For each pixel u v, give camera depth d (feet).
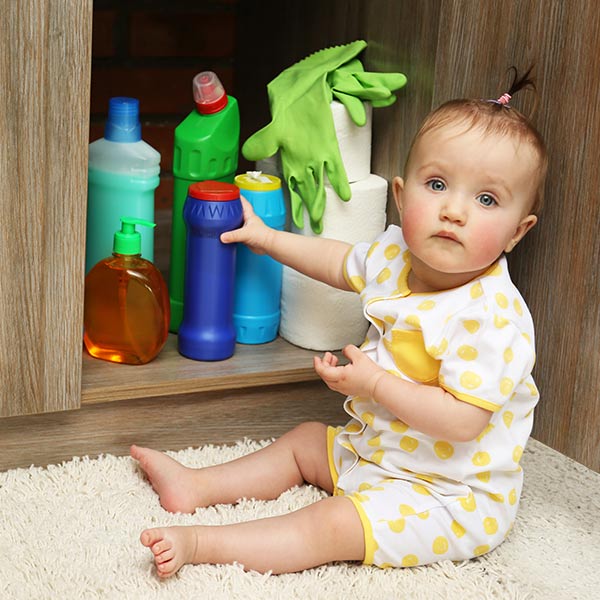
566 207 3.77
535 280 3.94
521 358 3.56
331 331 4.52
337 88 4.46
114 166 4.32
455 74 4.20
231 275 4.30
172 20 6.04
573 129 3.70
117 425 4.14
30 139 3.53
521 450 3.75
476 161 3.55
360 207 4.51
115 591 3.29
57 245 3.70
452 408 3.52
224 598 3.32
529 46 3.84
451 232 3.57
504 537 3.77
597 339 3.71
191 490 3.85
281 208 4.46
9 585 3.27
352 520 3.54
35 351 3.80
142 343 4.19
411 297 3.77
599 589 3.58
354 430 3.93
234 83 6.24
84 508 3.76
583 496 4.22
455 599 3.45
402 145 4.58
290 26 5.36
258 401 4.38
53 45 3.47
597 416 3.76
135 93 6.09
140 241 4.20
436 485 3.67
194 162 4.43
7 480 3.89
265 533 3.51
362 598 3.41
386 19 4.58
